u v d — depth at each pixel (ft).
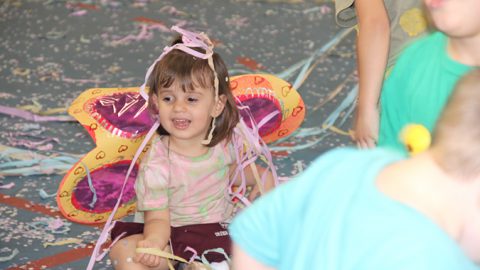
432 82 7.97
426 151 5.33
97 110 10.45
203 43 10.04
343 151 5.82
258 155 10.83
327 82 15.93
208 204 10.40
